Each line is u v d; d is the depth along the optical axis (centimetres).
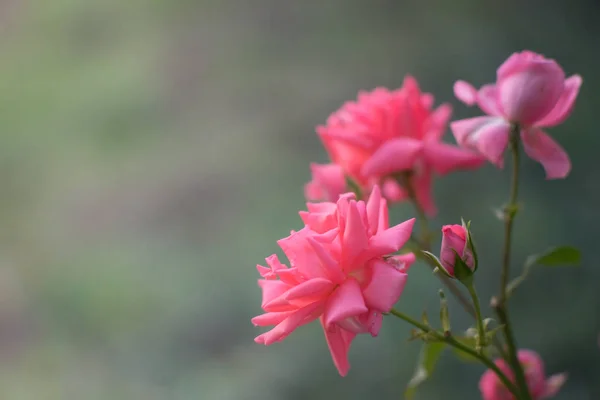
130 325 205
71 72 264
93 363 200
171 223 226
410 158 102
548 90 96
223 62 262
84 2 280
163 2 279
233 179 232
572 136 231
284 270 90
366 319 89
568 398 182
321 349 189
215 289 207
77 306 211
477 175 217
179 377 193
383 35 263
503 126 97
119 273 215
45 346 204
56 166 243
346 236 90
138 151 243
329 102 247
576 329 190
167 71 262
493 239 205
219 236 219
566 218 210
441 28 260
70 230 229
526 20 260
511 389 95
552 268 201
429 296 189
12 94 259
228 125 247
